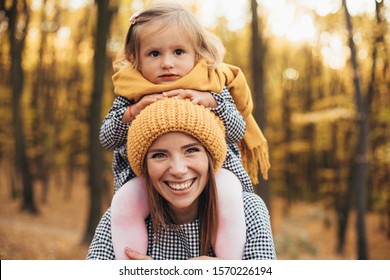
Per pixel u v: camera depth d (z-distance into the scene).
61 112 20.16
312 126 20.11
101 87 10.56
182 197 1.61
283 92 20.98
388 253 15.04
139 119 1.62
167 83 1.77
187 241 1.75
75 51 18.08
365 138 10.87
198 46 1.82
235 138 1.84
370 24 10.24
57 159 20.92
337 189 18.00
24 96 19.48
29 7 13.80
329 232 18.00
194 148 1.61
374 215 20.33
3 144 18.58
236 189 1.72
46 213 16.98
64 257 9.77
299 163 23.52
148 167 1.62
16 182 18.81
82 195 22.61
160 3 1.84
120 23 13.32
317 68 18.59
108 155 18.34
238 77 1.96
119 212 1.72
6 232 11.09
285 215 21.91
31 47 17.77
